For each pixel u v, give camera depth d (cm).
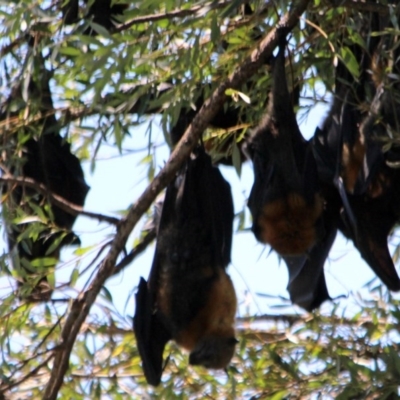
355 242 1827
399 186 1855
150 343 1898
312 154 1819
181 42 1641
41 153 2028
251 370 1922
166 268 1933
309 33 1752
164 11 1605
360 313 1955
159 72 1608
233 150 1781
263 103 1847
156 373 1872
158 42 1584
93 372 1938
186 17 1551
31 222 1847
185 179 1914
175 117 1570
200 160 1922
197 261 1922
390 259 1803
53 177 2069
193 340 1911
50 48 1716
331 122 1888
